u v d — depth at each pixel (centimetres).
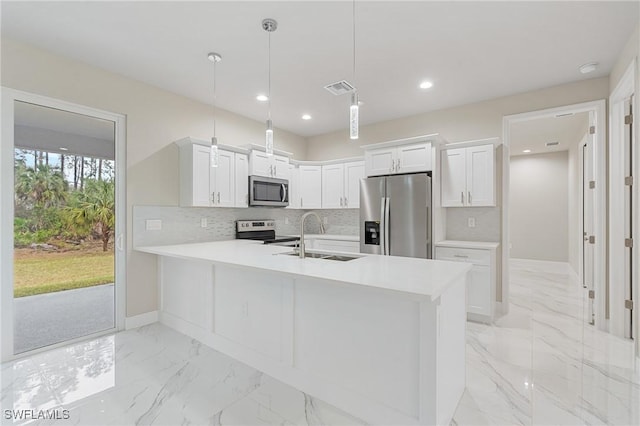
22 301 252
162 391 200
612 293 292
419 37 237
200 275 279
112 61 277
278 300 217
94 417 174
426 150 362
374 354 173
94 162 290
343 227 512
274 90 340
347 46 250
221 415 176
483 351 258
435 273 175
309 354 200
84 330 284
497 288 361
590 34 233
